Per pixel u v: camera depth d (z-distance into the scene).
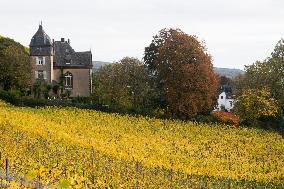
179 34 73.62
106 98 73.25
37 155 35.34
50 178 21.06
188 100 70.31
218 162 48.12
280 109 77.75
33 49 82.81
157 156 47.69
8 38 87.62
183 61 71.56
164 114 70.94
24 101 71.31
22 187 16.89
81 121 61.09
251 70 82.44
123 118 65.62
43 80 81.06
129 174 33.94
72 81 83.62
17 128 48.97
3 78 77.69
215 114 78.25
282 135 70.94
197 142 57.19
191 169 43.81
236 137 62.12
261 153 54.72
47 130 50.75
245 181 42.25
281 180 43.03
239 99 75.06
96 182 26.75
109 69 75.88
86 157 38.59
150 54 77.88
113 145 49.19
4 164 27.94
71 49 85.88
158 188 32.34
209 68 72.44
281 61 80.56
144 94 72.62
